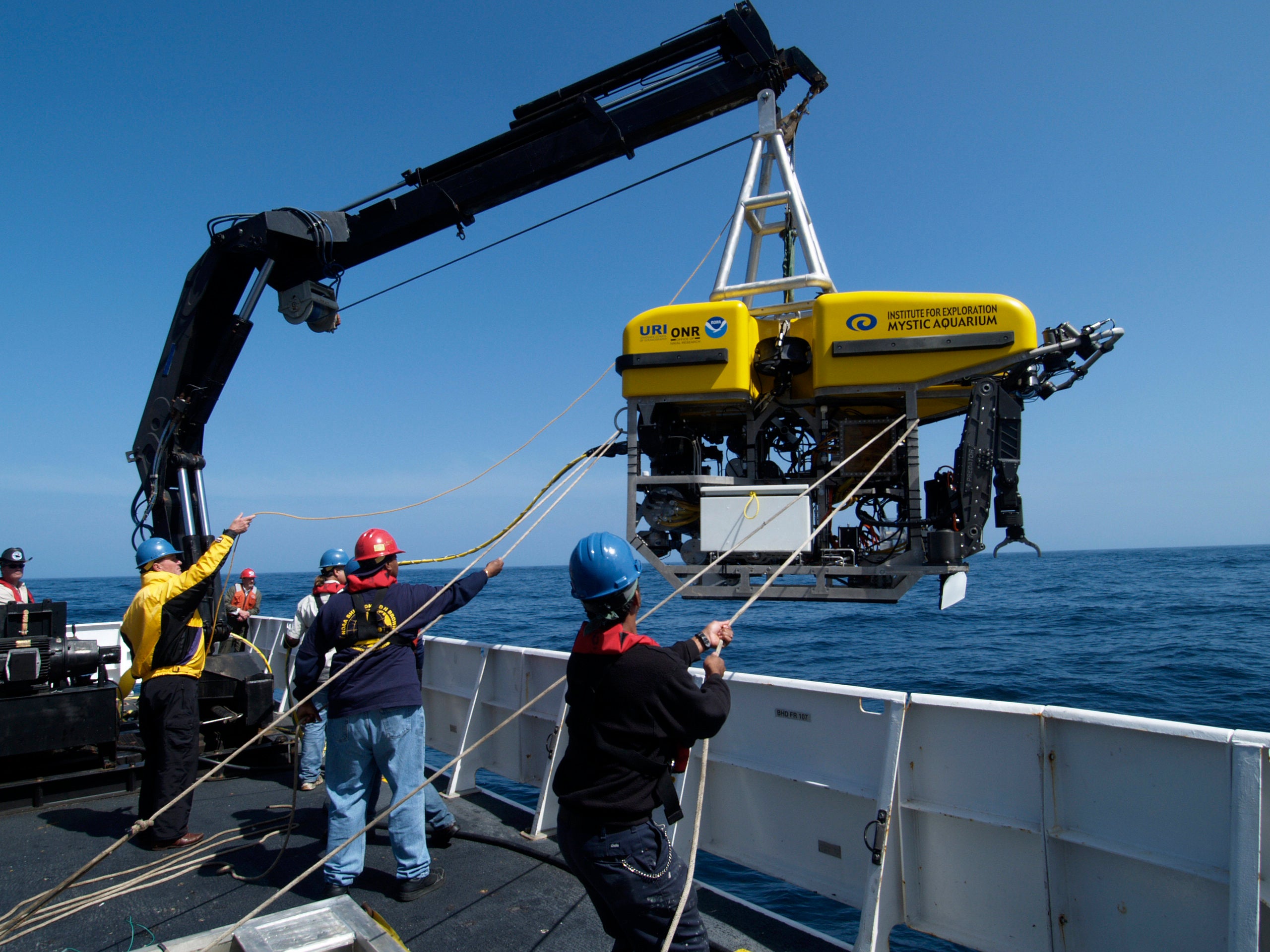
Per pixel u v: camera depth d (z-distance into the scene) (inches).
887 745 132.8
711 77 244.1
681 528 228.1
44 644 219.3
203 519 267.0
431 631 1091.9
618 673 92.5
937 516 223.5
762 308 231.0
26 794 209.6
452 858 171.0
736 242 242.7
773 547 206.5
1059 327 199.5
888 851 129.8
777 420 244.8
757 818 156.6
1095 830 114.3
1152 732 108.7
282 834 187.2
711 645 102.5
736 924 139.6
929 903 131.1
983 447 196.9
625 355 220.7
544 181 259.3
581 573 96.7
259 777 239.8
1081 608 1187.9
